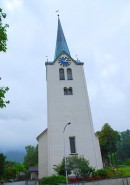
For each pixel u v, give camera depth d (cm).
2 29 1645
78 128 4047
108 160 7125
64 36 5256
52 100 4216
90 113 4169
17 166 6962
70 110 4159
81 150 3906
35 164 8638
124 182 3266
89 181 3056
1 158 4081
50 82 4362
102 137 6844
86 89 4366
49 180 3225
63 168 3381
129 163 8062
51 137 3959
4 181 4603
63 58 4606
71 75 4491
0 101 1599
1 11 1648
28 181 4669
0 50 1661
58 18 5584
